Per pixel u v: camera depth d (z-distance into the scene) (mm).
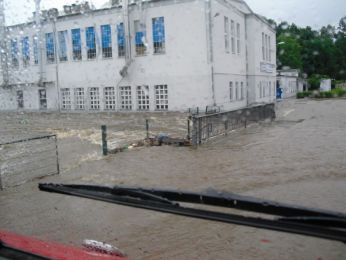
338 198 5977
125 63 25625
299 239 4387
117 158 9789
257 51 31172
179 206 1900
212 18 23062
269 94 35969
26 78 30438
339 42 47344
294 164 8492
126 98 26453
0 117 25125
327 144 10930
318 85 47875
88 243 4348
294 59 47438
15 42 30188
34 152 10914
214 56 23375
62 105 29391
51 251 2172
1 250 2105
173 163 9016
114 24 26078
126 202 2029
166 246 4375
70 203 6098
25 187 7199
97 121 20578
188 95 24047
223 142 12070
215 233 4691
